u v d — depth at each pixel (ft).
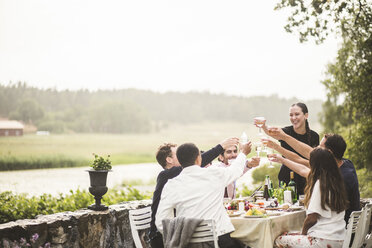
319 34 21.31
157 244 11.48
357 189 11.57
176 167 11.84
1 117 168.35
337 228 10.68
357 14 22.13
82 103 210.38
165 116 277.44
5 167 101.91
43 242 12.45
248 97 303.68
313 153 11.01
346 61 30.25
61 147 171.73
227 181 10.55
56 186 70.44
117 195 22.21
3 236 11.67
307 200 11.02
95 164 14.52
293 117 16.21
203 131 288.10
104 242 14.37
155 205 11.55
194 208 10.09
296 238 10.91
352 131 31.78
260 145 13.23
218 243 10.04
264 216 11.05
